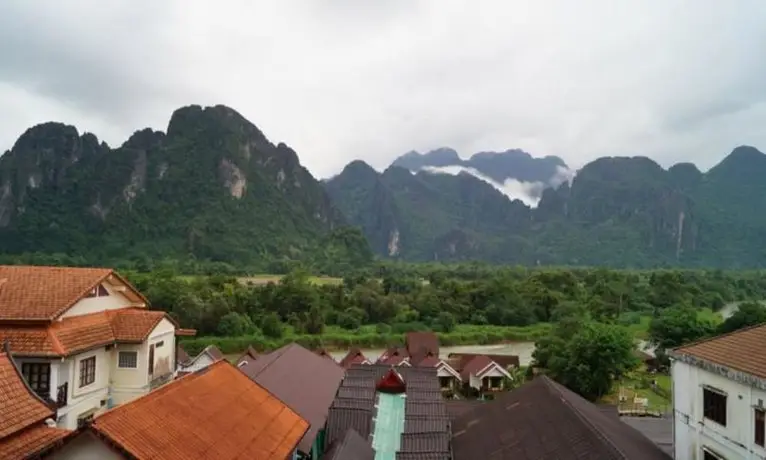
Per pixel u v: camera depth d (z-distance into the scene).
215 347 78.81
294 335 98.75
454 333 105.19
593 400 58.12
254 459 16.14
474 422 29.06
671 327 74.75
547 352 66.25
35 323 23.97
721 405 22.38
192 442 14.90
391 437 26.25
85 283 27.28
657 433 43.75
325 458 22.89
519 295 121.94
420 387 32.03
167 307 99.25
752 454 20.31
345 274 172.25
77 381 25.00
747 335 24.31
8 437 15.38
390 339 98.94
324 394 34.28
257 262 193.88
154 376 29.53
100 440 12.88
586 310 116.19
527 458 21.92
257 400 20.48
